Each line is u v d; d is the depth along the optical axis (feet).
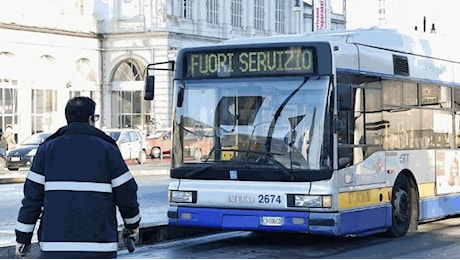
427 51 59.16
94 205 24.14
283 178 46.16
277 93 47.09
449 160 60.39
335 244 51.65
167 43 236.63
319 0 259.39
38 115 220.64
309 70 46.52
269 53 47.42
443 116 60.03
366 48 50.83
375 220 50.37
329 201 45.50
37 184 24.62
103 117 241.14
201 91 48.93
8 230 56.49
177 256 47.21
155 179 122.72
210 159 48.24
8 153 147.95
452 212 60.59
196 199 48.19
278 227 46.19
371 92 50.60
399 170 53.52
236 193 47.11
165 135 187.83
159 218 61.72
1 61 211.00
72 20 231.71
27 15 217.77
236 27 265.34
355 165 48.21
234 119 47.88
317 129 46.03
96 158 24.32
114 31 240.94
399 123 53.83
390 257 46.09
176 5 241.55
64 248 23.95
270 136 46.88
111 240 24.44
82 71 236.43
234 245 51.85
